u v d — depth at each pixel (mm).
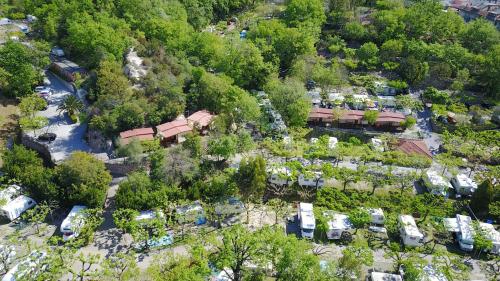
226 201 82562
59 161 91625
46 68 131500
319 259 69875
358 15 173875
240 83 128125
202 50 135875
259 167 84312
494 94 137125
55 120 107688
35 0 151625
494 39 156375
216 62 131750
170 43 133875
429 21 163625
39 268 64812
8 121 108062
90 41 122688
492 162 104875
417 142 107188
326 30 173625
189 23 170000
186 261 67750
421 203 85875
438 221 82625
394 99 128125
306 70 133375
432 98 131375
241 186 85438
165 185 84188
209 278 67812
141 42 128750
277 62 138875
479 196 86188
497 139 110125
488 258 77500
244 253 65938
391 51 149750
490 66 136000
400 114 119250
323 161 99500
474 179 95438
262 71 132000
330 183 93625
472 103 134125
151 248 75188
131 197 80312
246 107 105188
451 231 80438
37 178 82250
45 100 115000
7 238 75750
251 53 131375
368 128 118125
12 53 114312
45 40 137250
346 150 98188
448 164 97812
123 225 74750
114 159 91125
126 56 122812
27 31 149375
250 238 66188
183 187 87375
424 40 165375
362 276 71438
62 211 82562
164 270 67125
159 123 103625
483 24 162375
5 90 114750
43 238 76188
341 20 173500
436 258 72188
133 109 99188
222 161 96125
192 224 80688
